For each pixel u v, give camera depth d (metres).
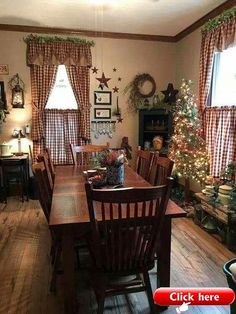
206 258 2.47
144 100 4.75
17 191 4.44
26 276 2.21
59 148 4.46
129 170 2.81
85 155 3.43
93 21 3.89
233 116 3.11
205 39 3.59
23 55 4.20
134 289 1.65
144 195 1.40
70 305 1.68
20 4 3.26
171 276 2.18
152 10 3.46
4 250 2.63
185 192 3.82
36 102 4.25
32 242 2.80
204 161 3.46
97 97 4.56
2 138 4.32
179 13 3.58
